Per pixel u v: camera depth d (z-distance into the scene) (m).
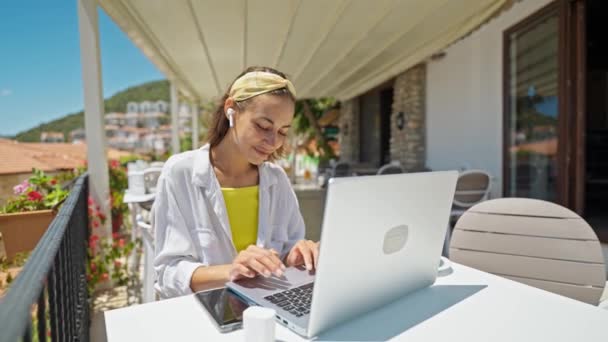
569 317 0.95
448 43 4.63
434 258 1.11
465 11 3.58
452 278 1.21
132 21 3.52
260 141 1.22
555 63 3.90
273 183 1.44
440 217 1.06
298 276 1.14
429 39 4.51
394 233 0.92
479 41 5.39
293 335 0.85
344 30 4.12
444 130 6.34
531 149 4.39
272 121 1.21
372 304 0.96
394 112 7.84
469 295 1.08
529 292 1.10
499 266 1.54
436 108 6.54
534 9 4.18
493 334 0.86
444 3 3.38
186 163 1.31
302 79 7.04
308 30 4.10
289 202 1.53
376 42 4.61
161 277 1.23
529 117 4.40
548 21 4.00
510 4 3.40
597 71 7.58
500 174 5.01
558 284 1.44
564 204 3.72
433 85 6.62
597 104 7.62
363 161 10.21
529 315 0.96
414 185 0.92
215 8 3.35
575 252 1.42
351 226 0.79
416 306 1.00
